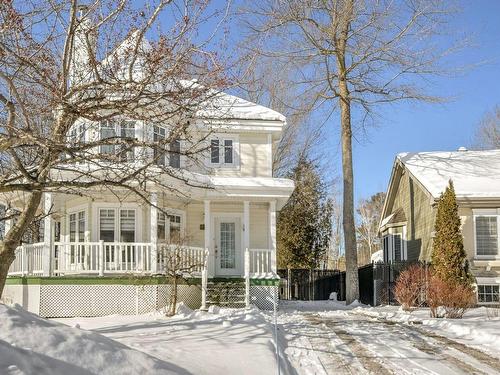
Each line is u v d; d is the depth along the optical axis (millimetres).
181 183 17547
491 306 21281
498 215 22859
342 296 29578
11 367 5867
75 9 8617
